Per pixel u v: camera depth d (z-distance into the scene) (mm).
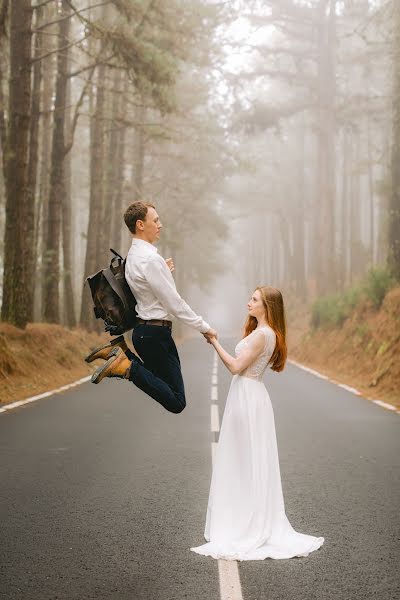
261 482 4582
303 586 3865
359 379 17547
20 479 6438
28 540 4637
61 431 9227
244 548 4387
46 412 11016
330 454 7816
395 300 19781
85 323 26656
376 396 13867
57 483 6305
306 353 26328
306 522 5141
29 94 16672
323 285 32250
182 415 11156
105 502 5664
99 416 10773
